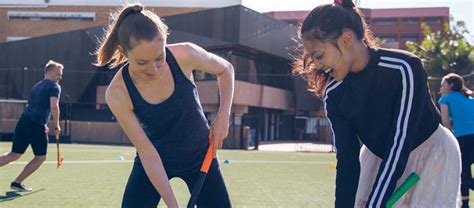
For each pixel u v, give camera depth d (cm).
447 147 262
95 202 629
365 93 255
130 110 291
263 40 2867
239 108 2847
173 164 308
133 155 1513
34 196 663
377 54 250
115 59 292
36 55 3161
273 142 3138
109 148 1945
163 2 4278
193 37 2786
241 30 2700
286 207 626
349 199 276
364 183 285
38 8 4525
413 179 255
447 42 2739
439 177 261
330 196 718
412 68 241
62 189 735
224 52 2777
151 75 273
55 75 715
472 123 628
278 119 3419
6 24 4525
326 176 1004
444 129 269
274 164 1309
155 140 305
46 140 698
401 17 5734
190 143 306
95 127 2770
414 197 262
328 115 278
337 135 276
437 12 5647
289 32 3070
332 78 276
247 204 644
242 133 2347
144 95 288
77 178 880
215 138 314
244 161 1402
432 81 2034
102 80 3056
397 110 245
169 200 287
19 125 688
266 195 722
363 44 253
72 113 3045
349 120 270
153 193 308
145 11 266
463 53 2653
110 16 296
